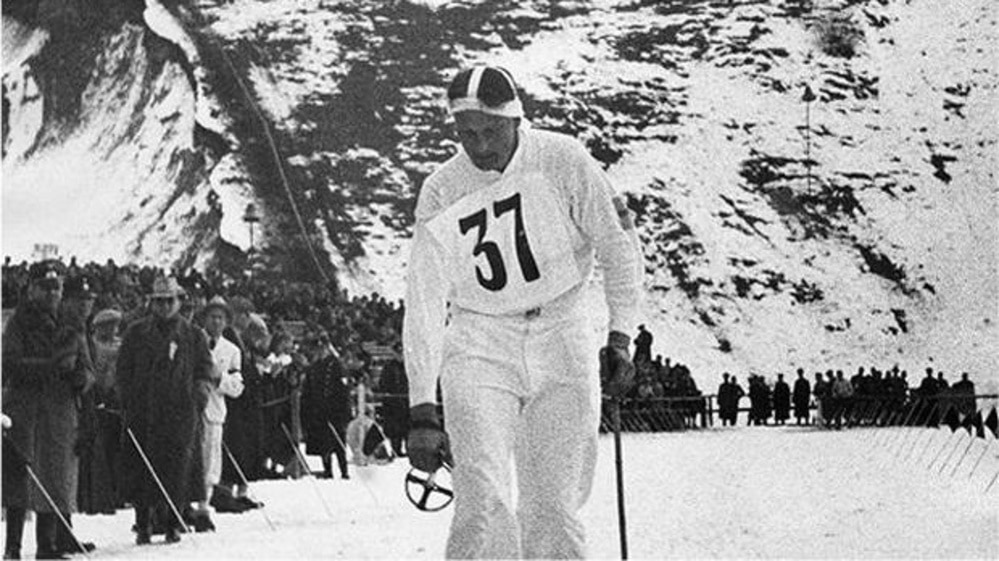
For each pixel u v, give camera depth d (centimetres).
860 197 6838
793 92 7156
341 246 6000
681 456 3125
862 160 6956
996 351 6328
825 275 6581
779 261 6600
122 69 6531
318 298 4138
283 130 6225
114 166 6259
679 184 6769
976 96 7212
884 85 7256
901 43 7388
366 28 6575
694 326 6400
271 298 3806
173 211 6056
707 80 7106
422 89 6469
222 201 5969
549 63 6938
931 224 6738
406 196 6194
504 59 6862
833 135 7025
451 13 6788
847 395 4991
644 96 6956
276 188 6084
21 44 6700
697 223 6656
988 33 7444
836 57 7300
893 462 2878
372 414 2753
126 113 6388
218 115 6231
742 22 7262
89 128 6419
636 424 4503
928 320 6512
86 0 6631
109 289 2488
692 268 6531
